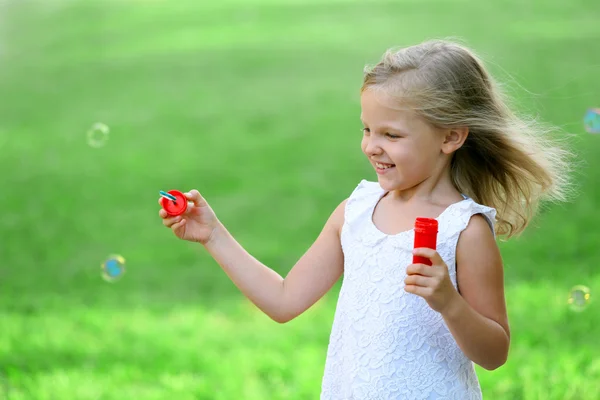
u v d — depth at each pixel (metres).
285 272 7.13
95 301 6.70
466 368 2.67
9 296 6.86
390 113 2.59
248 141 11.54
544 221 7.64
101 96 14.50
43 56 18.11
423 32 17.16
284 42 17.52
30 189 9.99
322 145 11.12
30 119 13.28
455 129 2.66
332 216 2.94
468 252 2.61
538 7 18.66
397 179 2.64
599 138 9.62
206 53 17.09
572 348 5.15
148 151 11.34
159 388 4.93
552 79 12.66
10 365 5.30
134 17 21.59
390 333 2.62
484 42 15.62
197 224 2.90
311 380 4.88
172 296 6.79
